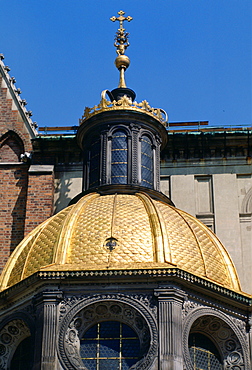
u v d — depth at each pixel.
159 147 29.42
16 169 31.64
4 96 32.69
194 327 23.61
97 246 23.83
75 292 22.84
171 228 24.77
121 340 22.69
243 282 28.94
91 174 28.75
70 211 25.36
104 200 26.08
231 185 30.69
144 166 28.53
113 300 22.59
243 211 30.17
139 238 24.00
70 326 22.59
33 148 31.64
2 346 23.95
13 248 30.27
